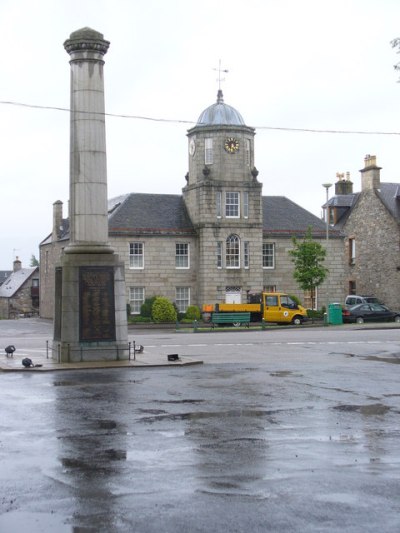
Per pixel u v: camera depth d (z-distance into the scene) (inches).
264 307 2001.7
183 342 1304.1
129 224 2169.0
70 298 900.6
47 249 2785.4
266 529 312.0
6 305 3681.1
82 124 911.7
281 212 2406.5
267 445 460.8
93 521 323.6
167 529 313.4
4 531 312.7
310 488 368.2
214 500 350.6
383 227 2426.2
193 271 2223.2
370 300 2249.0
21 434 494.3
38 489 369.7
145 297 2176.4
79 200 912.3
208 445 461.1
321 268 2128.4
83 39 904.3
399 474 393.1
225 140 2217.0
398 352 1077.1
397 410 580.1
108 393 668.1
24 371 832.3
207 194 2192.4
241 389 691.4
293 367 873.5
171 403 613.3
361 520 321.7
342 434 491.8
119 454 439.5
